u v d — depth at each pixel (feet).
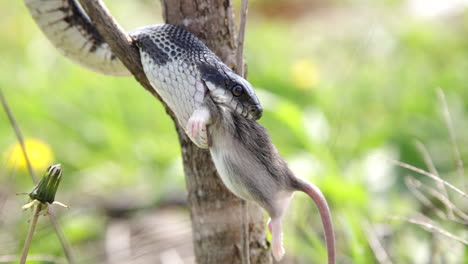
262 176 14.06
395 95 35.96
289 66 40.60
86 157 34.30
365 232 21.59
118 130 34.37
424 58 41.11
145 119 36.09
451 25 44.04
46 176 13.71
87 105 36.81
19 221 24.77
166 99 14.62
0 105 35.65
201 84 14.15
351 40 44.52
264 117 32.63
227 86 14.14
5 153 28.84
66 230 25.49
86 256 24.89
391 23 44.80
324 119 31.35
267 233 18.60
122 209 29.76
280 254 14.07
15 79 39.65
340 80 37.65
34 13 17.20
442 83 35.86
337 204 24.66
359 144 30.68
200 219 17.03
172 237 26.27
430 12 44.60
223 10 15.89
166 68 14.38
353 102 35.42
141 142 34.09
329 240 14.43
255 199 14.19
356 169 28.40
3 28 46.68
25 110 36.09
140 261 24.71
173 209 29.81
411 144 30.01
